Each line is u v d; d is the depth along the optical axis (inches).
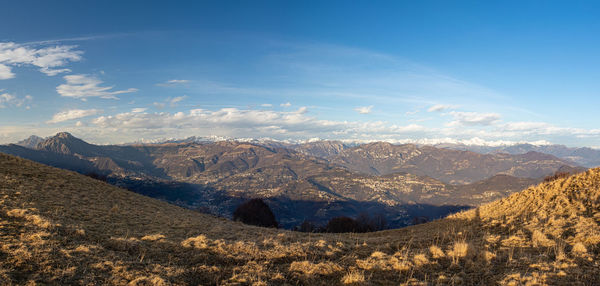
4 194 781.3
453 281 458.9
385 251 656.4
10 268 393.4
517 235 681.6
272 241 690.2
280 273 500.7
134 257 508.1
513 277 450.3
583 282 416.8
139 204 1125.7
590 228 618.2
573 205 783.7
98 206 917.2
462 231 840.3
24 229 540.1
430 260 564.1
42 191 919.7
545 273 450.0
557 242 589.6
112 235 624.4
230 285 438.0
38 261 421.4
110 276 420.2
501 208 976.3
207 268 495.5
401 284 452.1
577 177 927.7
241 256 565.0
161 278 425.4
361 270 522.0
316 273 508.7
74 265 430.6
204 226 859.4
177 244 609.3
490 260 536.7
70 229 590.6
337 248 657.0
